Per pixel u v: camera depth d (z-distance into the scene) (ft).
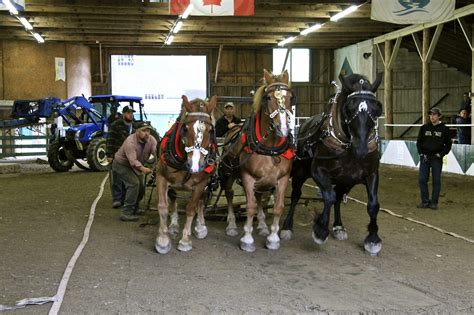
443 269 17.89
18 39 72.84
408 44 76.23
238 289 15.79
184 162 18.34
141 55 82.28
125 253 19.84
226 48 83.46
